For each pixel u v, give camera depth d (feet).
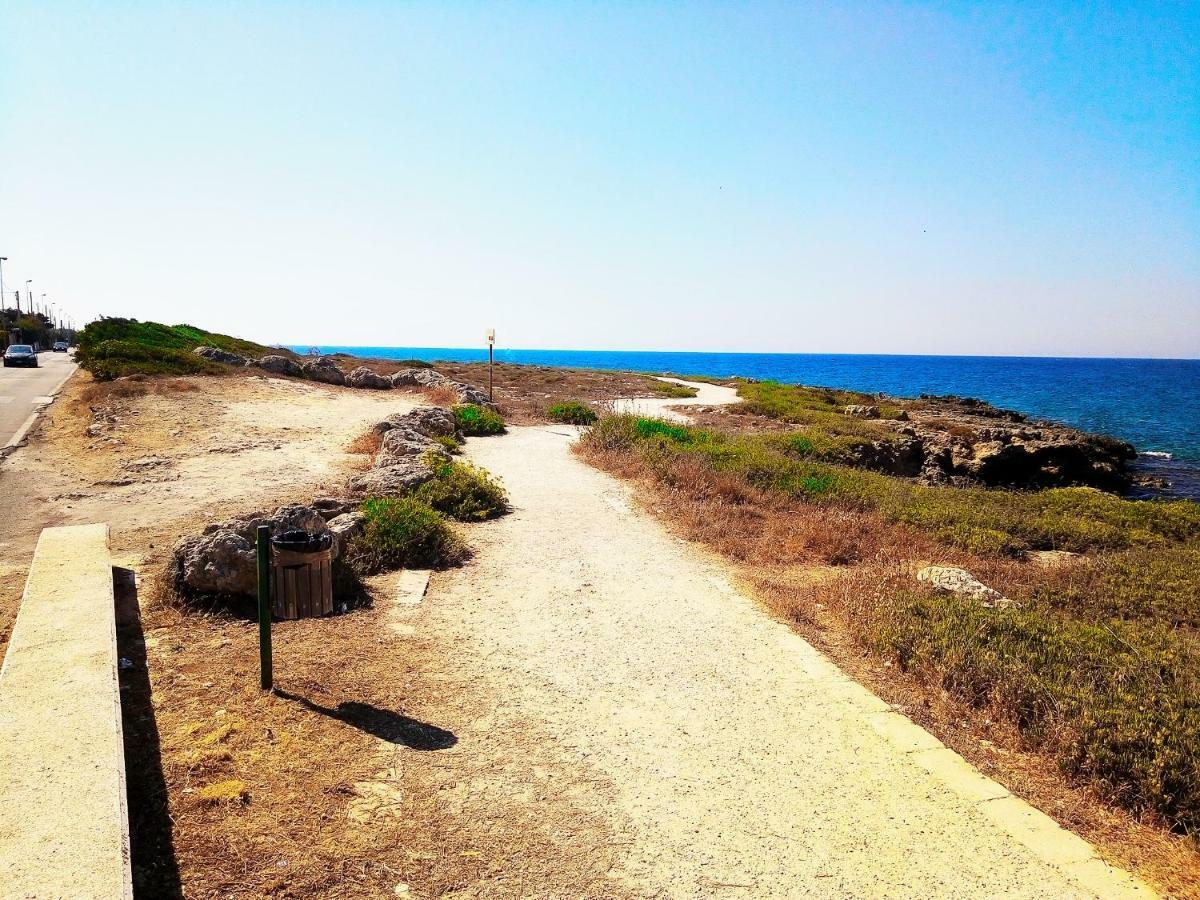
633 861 11.58
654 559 28.40
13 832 9.82
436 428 56.13
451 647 19.51
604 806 12.98
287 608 16.11
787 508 37.11
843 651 20.47
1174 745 14.43
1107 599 25.80
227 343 126.82
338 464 46.01
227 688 16.35
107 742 12.15
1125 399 241.96
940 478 76.64
